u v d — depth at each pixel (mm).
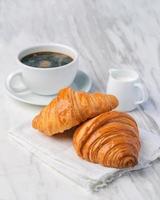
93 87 888
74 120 695
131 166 665
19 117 797
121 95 807
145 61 1013
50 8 1276
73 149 705
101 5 1302
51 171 688
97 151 668
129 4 1318
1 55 1007
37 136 732
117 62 1002
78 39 1113
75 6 1290
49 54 870
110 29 1168
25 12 1250
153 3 1334
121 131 676
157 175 684
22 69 817
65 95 717
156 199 645
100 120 682
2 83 893
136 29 1175
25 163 701
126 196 648
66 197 645
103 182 659
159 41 1115
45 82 812
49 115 713
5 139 747
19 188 659
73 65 820
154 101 854
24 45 1068
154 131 772
